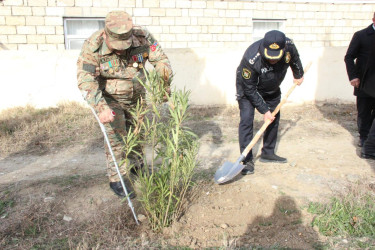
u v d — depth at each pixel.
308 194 3.63
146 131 3.04
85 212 3.38
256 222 3.23
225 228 3.13
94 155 4.91
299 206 3.42
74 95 6.90
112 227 3.12
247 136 3.98
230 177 3.69
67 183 3.94
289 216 3.28
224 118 6.69
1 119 6.09
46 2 8.23
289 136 5.71
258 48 3.59
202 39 9.46
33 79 6.68
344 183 3.87
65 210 3.40
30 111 6.51
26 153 5.00
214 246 2.88
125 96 3.36
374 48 4.36
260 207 3.42
